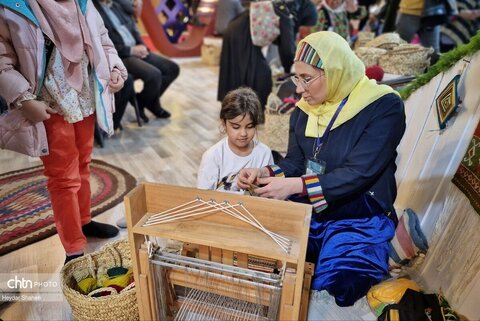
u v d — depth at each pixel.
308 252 1.42
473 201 1.23
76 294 1.17
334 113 1.30
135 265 1.06
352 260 1.29
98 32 1.39
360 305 1.40
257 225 1.01
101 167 2.60
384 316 1.25
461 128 1.41
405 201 1.72
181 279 1.13
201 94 4.63
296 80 1.28
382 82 2.17
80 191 1.63
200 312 1.21
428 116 1.67
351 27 3.74
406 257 1.51
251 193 1.35
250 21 2.98
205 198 1.03
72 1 1.25
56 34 1.20
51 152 1.33
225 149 1.49
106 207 2.06
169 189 1.04
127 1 3.36
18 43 1.11
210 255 1.12
